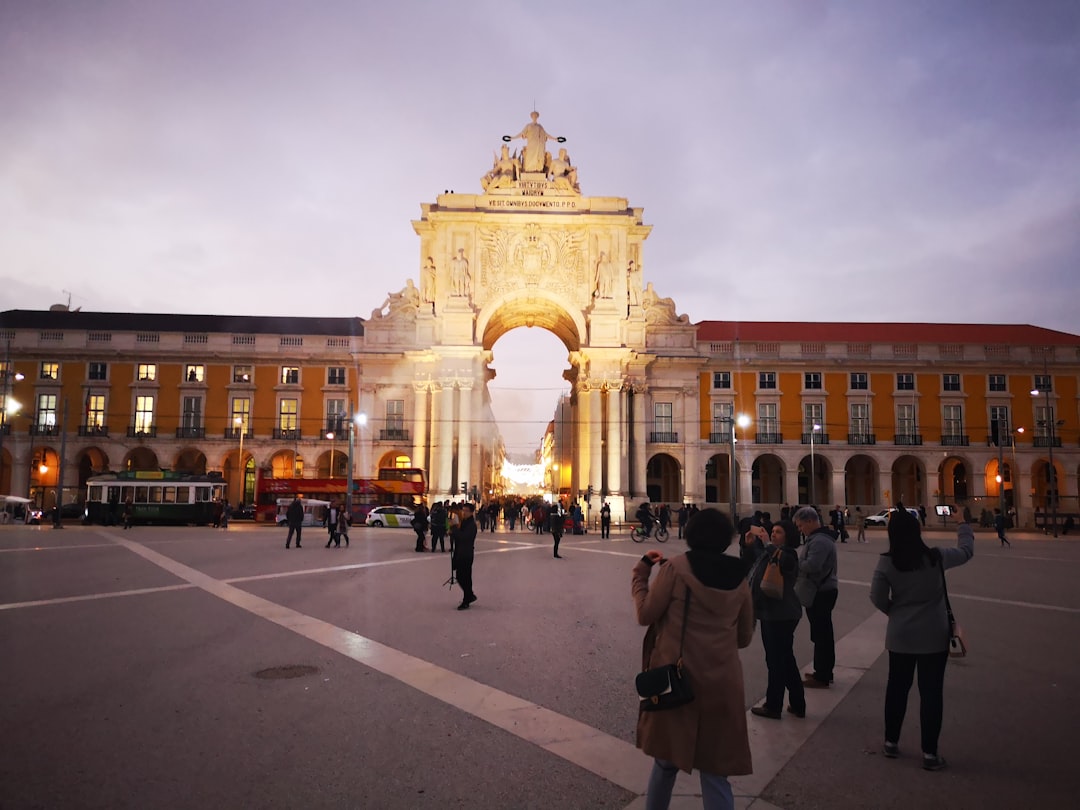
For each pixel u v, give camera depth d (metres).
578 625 7.76
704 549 2.93
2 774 3.65
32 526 28.56
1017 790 3.54
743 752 2.75
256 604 8.82
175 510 29.72
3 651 6.27
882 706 4.91
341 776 3.65
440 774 3.69
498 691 5.16
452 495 33.59
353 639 6.84
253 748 4.02
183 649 6.37
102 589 9.99
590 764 3.84
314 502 29.77
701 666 2.78
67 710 4.65
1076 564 15.54
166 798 3.38
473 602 9.31
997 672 5.80
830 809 3.33
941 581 3.93
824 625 5.40
